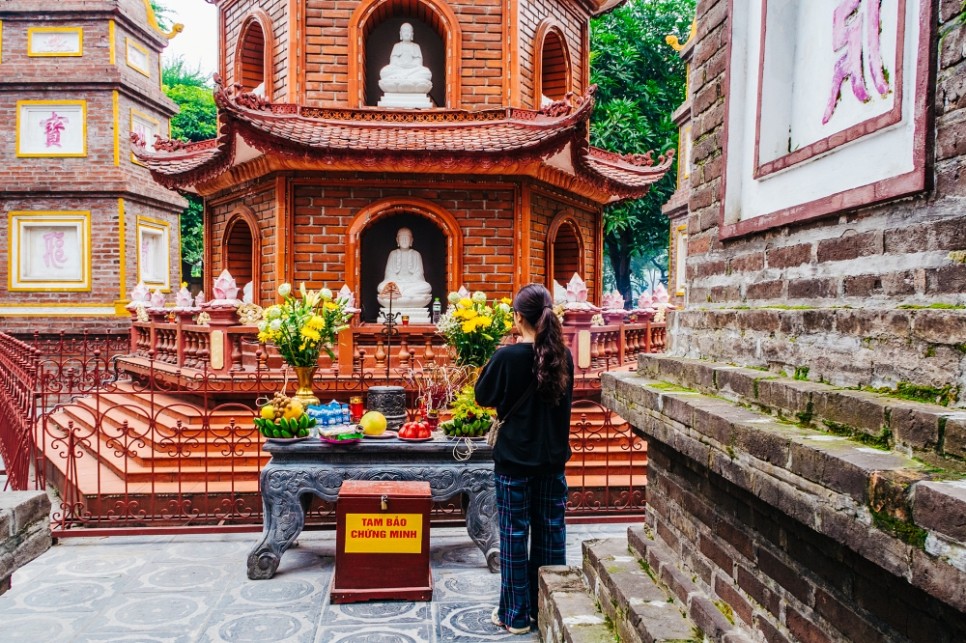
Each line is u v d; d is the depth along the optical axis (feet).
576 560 18.21
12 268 54.03
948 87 5.92
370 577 15.31
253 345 30.66
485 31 36.32
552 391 12.71
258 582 16.37
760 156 9.00
